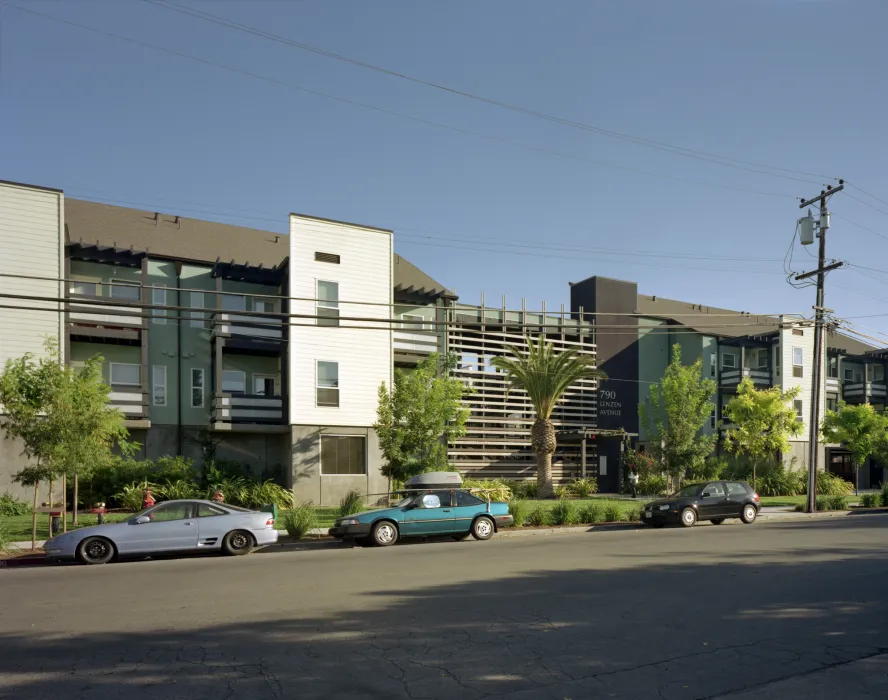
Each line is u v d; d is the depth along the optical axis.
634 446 40.81
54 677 6.62
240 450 30.31
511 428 35.72
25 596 10.70
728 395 47.16
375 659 7.17
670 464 32.66
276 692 6.20
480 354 35.53
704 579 11.70
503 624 8.61
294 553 16.59
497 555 15.02
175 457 28.67
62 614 9.30
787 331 46.78
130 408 27.52
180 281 30.47
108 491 25.78
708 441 33.12
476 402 34.09
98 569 14.12
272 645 7.69
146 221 31.97
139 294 29.47
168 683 6.44
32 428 18.31
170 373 29.98
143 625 8.63
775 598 10.16
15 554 16.42
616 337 41.34
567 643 7.77
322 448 28.95
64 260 26.39
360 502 24.59
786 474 38.53
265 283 31.80
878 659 7.24
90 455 18.58
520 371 32.59
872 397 51.06
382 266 30.81
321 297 29.39
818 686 6.43
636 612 9.27
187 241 31.73
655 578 11.82
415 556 15.09
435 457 25.36
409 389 25.64
